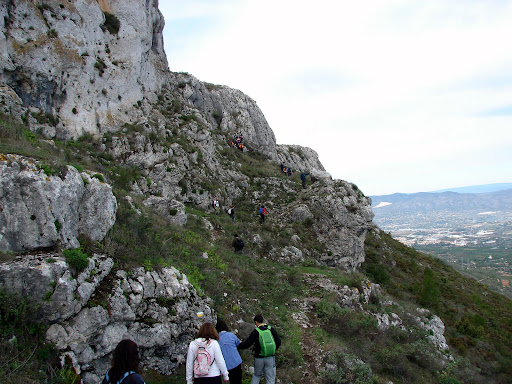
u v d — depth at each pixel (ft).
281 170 122.31
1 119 46.19
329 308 44.29
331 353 34.30
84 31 69.56
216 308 33.78
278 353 32.81
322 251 73.56
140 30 83.56
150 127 77.51
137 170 67.36
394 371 38.99
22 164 22.70
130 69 79.05
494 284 259.39
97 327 22.15
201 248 46.62
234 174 97.91
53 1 64.13
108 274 25.00
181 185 74.28
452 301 97.50
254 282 46.21
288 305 44.83
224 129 138.62
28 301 19.89
